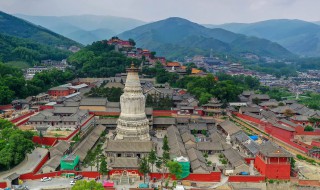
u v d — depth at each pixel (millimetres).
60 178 126750
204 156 152375
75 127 178000
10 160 126562
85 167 136500
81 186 104875
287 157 130125
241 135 171375
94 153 150625
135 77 159875
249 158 145875
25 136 146250
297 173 134125
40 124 180375
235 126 184000
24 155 137625
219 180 128625
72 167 129500
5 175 125125
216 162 146625
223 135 185750
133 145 148125
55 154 139125
